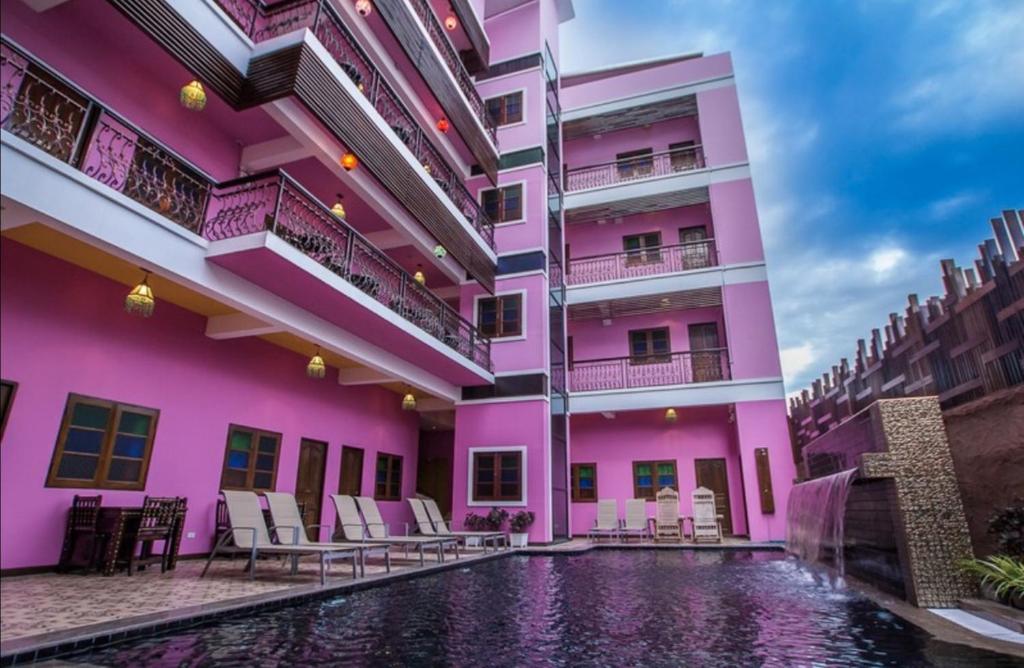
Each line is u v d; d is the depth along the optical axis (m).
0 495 5.45
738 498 13.45
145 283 5.95
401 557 8.98
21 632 3.40
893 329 9.29
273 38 7.14
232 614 4.35
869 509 6.02
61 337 6.08
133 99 6.59
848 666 3.09
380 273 9.42
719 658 3.31
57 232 5.52
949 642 3.59
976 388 7.01
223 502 7.95
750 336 12.89
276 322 7.42
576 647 3.59
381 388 12.34
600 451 14.70
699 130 16.03
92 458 6.31
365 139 8.09
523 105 14.59
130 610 4.14
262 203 6.63
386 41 10.02
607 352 15.50
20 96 4.97
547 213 13.80
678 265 15.32
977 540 5.07
